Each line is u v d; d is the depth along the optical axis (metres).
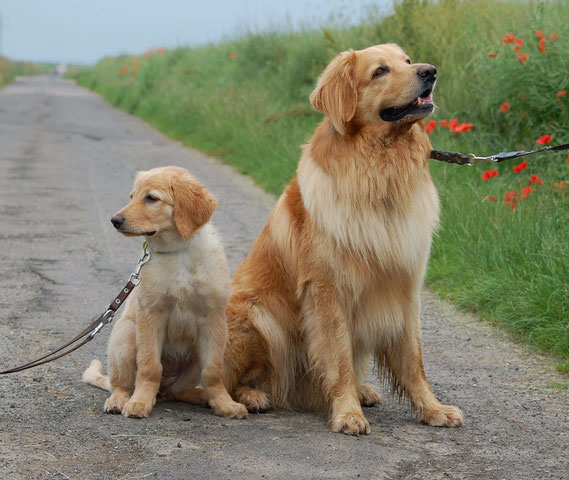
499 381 6.50
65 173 17.17
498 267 8.88
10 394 5.85
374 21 18.67
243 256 10.55
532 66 11.91
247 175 17.41
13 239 11.29
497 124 13.04
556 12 13.09
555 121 11.81
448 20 16.41
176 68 35.72
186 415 5.63
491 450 5.01
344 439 5.18
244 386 6.07
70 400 5.79
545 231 8.80
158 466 4.58
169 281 5.48
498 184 10.81
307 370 6.02
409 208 5.50
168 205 5.57
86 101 40.12
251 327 5.93
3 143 21.97
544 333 7.37
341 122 5.43
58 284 9.15
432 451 4.98
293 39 26.38
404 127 5.43
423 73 5.33
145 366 5.57
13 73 69.19
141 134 25.44
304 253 5.64
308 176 5.64
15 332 7.41
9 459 4.62
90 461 4.64
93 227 12.20
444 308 8.65
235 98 23.30
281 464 4.67
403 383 5.72
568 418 5.65
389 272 5.52
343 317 5.57
